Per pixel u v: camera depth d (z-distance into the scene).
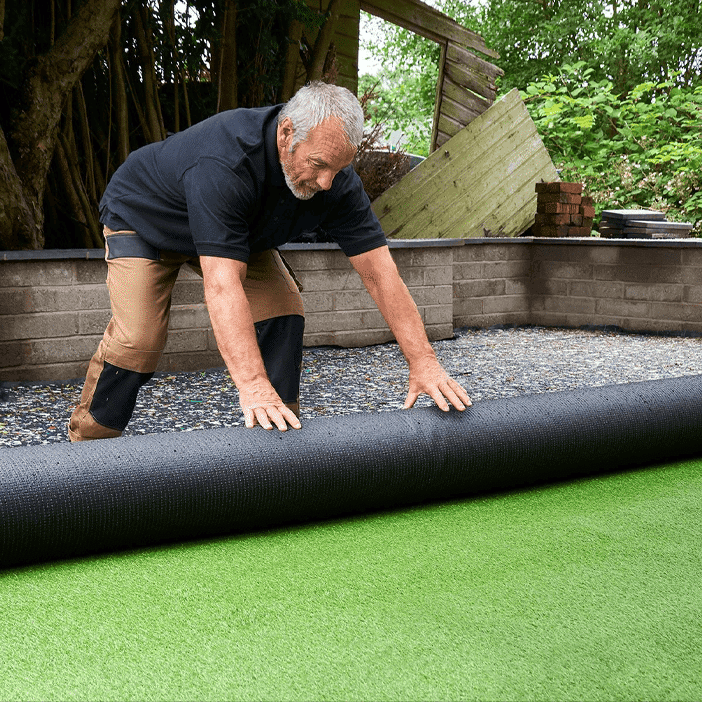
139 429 3.36
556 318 6.80
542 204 7.12
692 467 2.67
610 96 9.90
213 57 5.57
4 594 1.69
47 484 1.81
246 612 1.59
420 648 1.44
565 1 11.70
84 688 1.31
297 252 5.24
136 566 1.84
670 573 1.77
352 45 6.57
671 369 4.70
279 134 1.96
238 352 1.98
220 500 1.95
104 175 5.26
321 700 1.27
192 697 1.28
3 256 4.13
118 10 4.61
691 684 1.32
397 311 2.30
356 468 2.09
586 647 1.44
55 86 4.47
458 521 2.14
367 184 6.50
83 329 4.43
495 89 7.20
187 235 2.23
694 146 9.59
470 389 4.12
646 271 6.34
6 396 4.00
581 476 2.56
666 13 11.38
